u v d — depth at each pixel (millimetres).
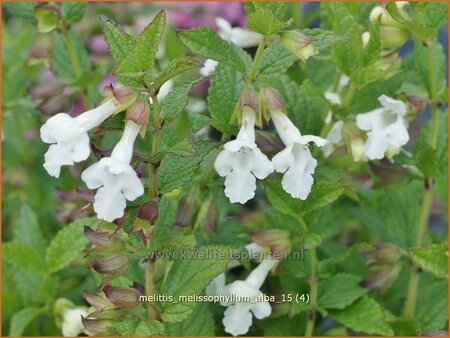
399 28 277
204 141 228
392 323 288
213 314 290
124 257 220
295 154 223
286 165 218
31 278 311
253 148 213
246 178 215
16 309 315
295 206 250
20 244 303
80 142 204
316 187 246
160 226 239
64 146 205
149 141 220
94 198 207
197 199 260
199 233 275
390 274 286
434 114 282
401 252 284
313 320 276
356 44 260
